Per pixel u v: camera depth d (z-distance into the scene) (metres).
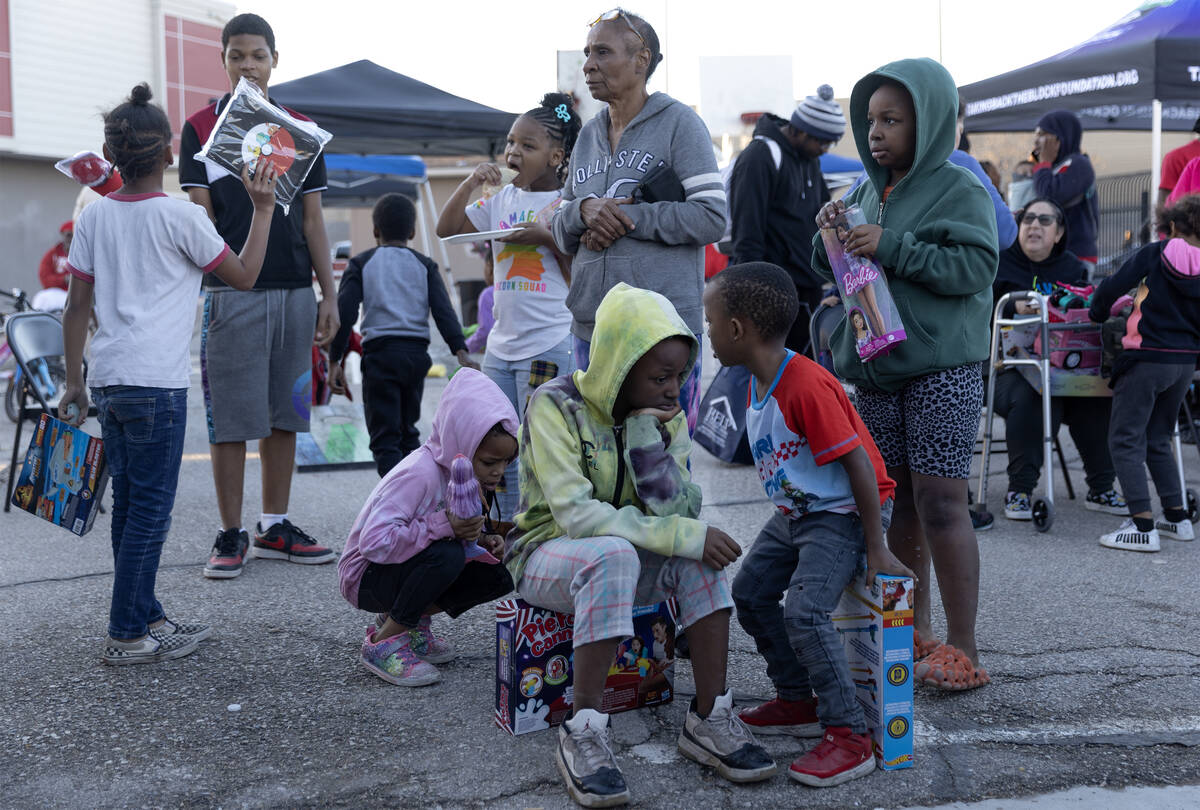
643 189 3.35
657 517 2.63
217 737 2.80
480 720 2.89
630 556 2.54
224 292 4.25
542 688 2.80
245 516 5.40
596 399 2.63
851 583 2.71
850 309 2.99
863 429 2.69
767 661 2.85
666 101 3.42
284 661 3.36
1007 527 5.11
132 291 3.27
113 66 22.17
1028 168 9.30
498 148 10.27
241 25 4.30
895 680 2.58
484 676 3.23
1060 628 3.61
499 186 4.45
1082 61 7.27
